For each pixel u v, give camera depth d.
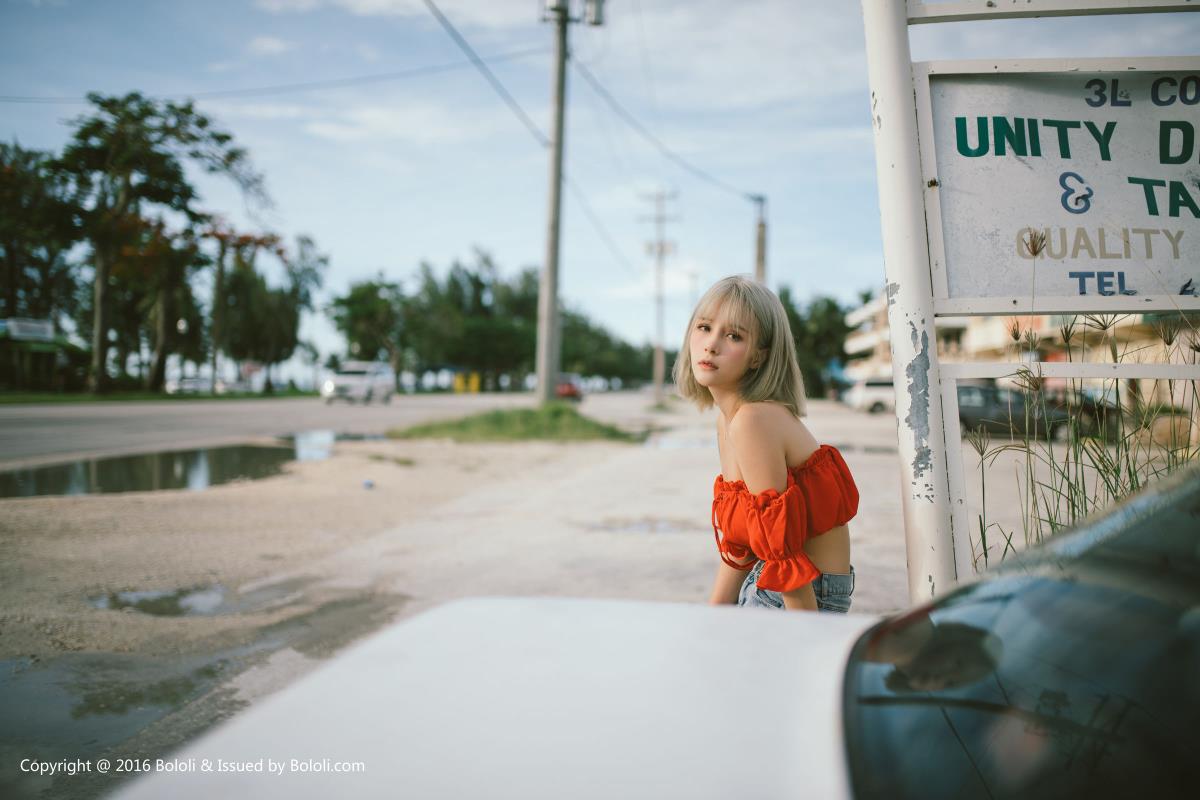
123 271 34.72
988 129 1.95
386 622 3.45
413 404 31.70
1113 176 1.94
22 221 31.88
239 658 2.99
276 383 66.69
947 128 1.95
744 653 0.79
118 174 31.80
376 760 0.57
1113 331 2.04
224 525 5.63
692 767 0.57
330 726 0.62
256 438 13.64
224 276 50.84
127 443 12.08
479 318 87.94
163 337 42.22
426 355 77.12
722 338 1.57
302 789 0.54
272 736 0.61
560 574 4.30
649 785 0.55
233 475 8.59
